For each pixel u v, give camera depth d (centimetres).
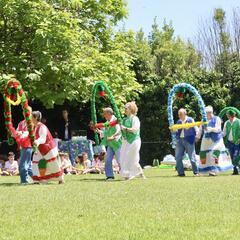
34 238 542
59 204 804
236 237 534
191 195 902
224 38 4431
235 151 1712
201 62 4506
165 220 640
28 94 2289
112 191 1003
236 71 3125
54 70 2239
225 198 851
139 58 3089
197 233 555
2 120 2816
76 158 2147
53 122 2875
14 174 2033
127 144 1421
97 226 606
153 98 3003
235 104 3077
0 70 2286
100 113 2770
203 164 1648
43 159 1277
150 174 1738
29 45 2391
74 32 2312
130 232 566
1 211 736
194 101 2962
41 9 2336
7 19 2386
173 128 1625
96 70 2439
